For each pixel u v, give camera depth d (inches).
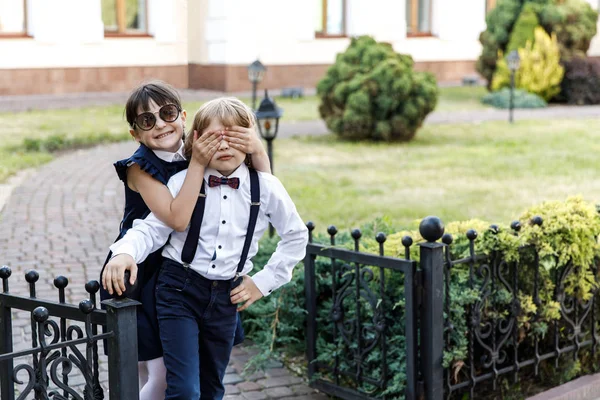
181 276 114.4
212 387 122.3
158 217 112.0
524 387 170.2
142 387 127.0
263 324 190.4
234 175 115.3
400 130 543.8
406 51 972.6
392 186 401.4
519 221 165.8
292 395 168.7
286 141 553.0
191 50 869.2
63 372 109.0
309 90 887.1
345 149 522.3
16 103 722.2
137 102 112.4
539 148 524.1
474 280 155.5
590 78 808.3
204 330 117.4
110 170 434.9
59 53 788.6
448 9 998.4
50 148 502.0
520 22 825.5
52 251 276.7
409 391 146.5
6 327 121.2
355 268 155.7
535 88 802.8
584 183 407.2
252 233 116.6
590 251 167.3
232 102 114.3
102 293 116.6
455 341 151.1
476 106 778.8
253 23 845.2
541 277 165.5
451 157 490.6
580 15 840.3
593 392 171.0
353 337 163.6
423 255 143.1
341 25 927.0
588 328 177.3
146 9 851.4
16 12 774.5
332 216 334.3
